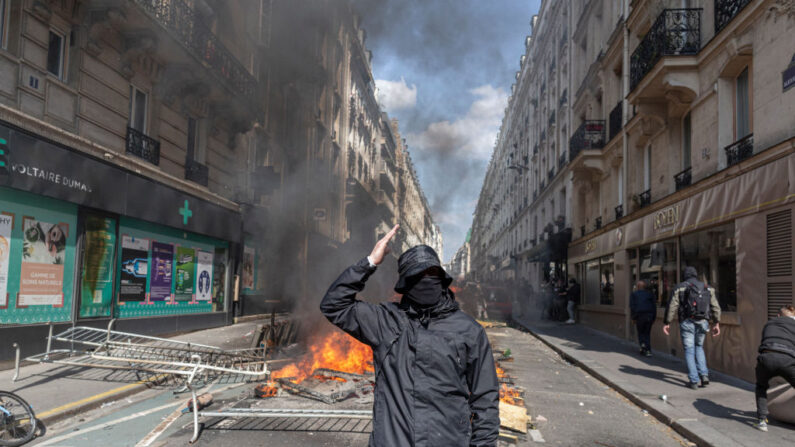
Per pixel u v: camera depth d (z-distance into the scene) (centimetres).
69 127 880
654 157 1250
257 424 488
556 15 2591
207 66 1227
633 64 1214
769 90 740
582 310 1839
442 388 181
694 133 1009
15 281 754
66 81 886
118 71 1016
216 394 626
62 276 847
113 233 980
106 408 552
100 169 913
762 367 497
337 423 495
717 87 910
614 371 827
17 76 768
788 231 660
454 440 178
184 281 1252
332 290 203
